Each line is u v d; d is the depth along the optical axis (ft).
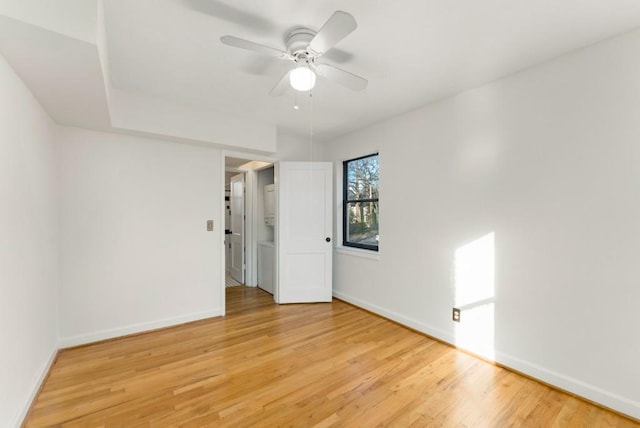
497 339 7.47
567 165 6.28
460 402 5.92
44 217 6.93
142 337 9.03
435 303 9.00
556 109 6.44
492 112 7.60
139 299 9.41
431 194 9.14
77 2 4.22
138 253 9.40
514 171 7.14
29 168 5.93
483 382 6.64
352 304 12.33
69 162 8.27
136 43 5.95
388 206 10.64
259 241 15.81
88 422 5.30
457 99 8.43
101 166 8.76
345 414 5.56
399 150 10.25
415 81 7.65
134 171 9.32
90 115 7.38
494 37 5.74
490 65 6.81
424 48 6.15
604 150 5.79
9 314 4.96
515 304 7.12
